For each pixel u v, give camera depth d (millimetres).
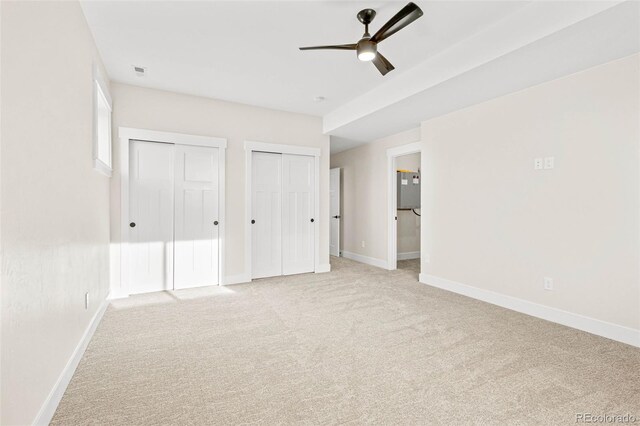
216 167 4234
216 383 1902
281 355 2266
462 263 3855
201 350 2340
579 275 2750
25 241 1360
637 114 2402
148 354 2271
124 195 3668
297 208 4938
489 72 2766
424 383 1905
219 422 1555
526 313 3145
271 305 3400
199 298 3641
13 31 1290
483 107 3578
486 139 3545
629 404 1699
